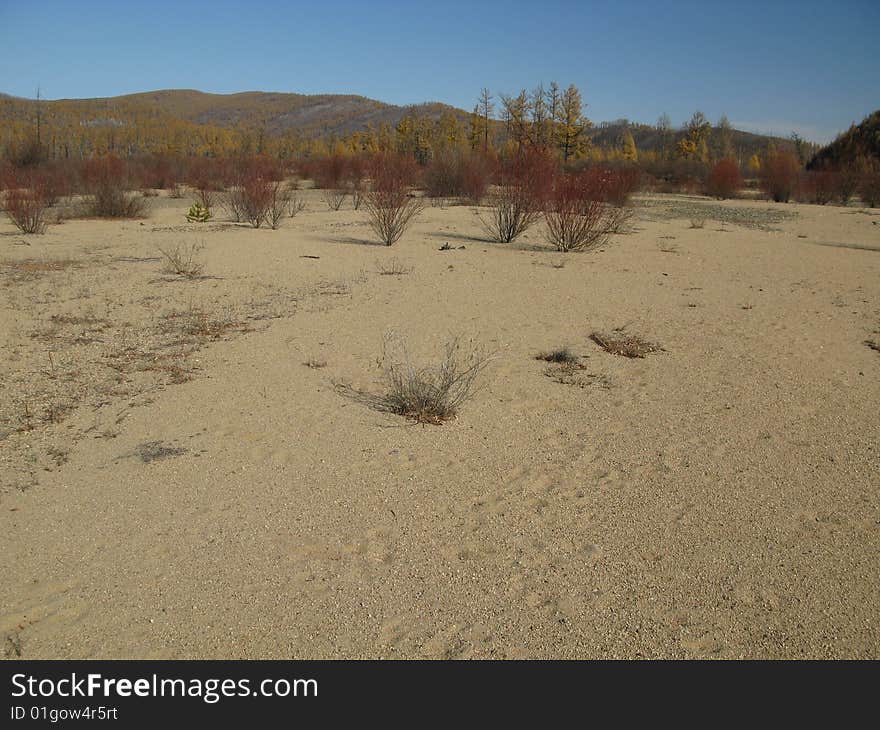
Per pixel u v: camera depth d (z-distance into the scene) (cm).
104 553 345
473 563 343
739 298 956
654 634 296
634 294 962
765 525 382
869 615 309
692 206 2727
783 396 581
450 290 960
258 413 522
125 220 1873
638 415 535
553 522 381
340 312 828
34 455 446
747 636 296
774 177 3167
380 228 1431
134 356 650
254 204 1680
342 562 342
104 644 285
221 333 732
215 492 406
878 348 731
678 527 378
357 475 430
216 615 303
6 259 1147
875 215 2419
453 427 507
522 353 682
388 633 294
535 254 1309
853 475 443
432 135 6762
